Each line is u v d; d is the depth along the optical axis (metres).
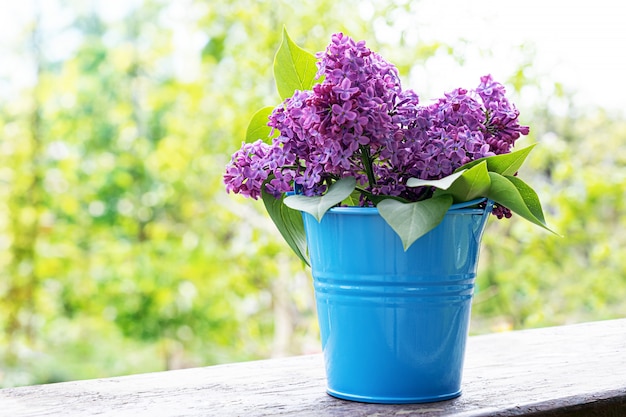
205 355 3.69
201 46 3.40
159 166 3.31
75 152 3.82
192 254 3.34
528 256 2.91
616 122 3.07
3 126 3.79
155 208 3.62
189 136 3.28
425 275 0.71
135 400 0.76
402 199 0.70
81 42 4.31
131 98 3.86
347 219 0.72
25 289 3.74
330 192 0.69
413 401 0.73
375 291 0.72
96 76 3.99
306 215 0.77
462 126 0.72
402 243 0.69
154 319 3.55
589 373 0.84
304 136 0.72
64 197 3.71
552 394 0.74
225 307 3.41
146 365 4.07
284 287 3.21
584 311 3.08
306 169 0.74
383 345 0.72
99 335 4.10
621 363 0.89
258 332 3.49
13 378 3.74
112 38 4.68
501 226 2.93
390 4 2.67
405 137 0.71
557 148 2.80
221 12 3.09
